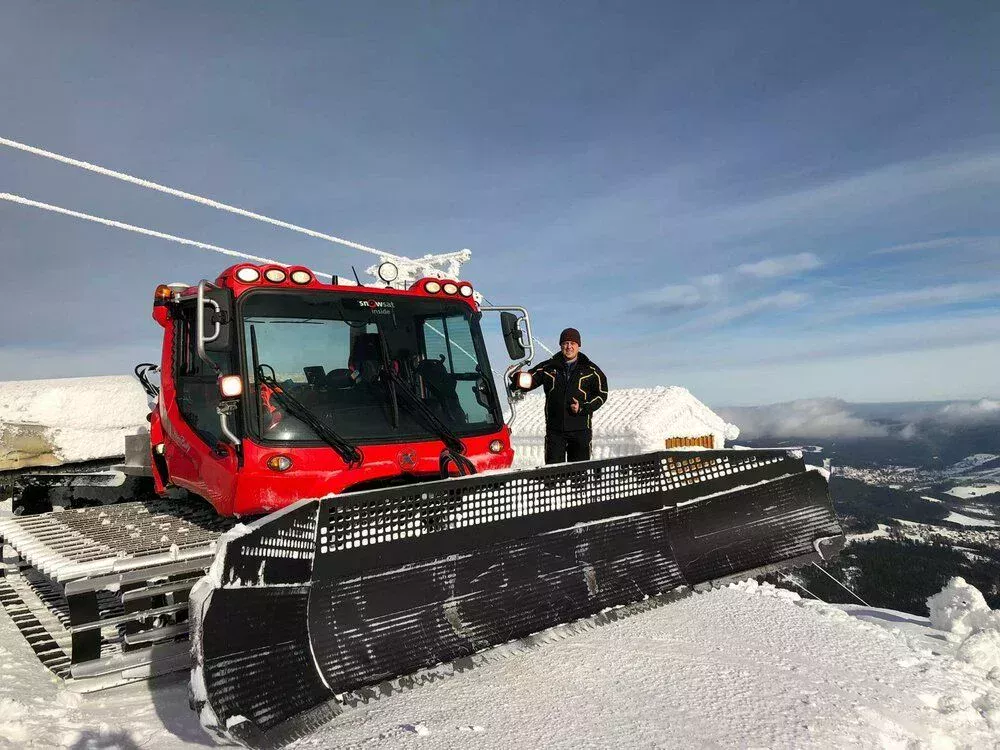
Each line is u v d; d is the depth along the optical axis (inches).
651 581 195.0
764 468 231.0
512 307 227.0
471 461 199.2
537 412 788.0
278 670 125.0
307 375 178.9
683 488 210.1
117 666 154.0
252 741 110.8
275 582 128.4
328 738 126.1
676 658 167.6
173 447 211.8
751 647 175.8
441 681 154.3
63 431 282.5
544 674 157.9
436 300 209.0
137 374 246.1
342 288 191.8
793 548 230.1
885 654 173.8
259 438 167.0
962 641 191.2
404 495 153.3
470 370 211.5
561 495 182.2
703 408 719.7
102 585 149.3
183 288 217.2
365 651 141.7
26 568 262.1
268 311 178.7
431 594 155.6
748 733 127.1
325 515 142.5
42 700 145.9
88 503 285.0
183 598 163.2
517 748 121.8
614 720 133.4
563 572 178.9
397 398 189.8
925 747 125.3
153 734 131.1
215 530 183.8
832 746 122.8
